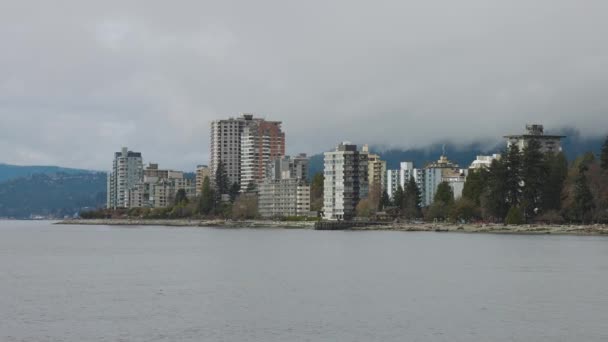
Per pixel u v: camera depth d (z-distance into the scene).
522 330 98.50
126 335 97.69
